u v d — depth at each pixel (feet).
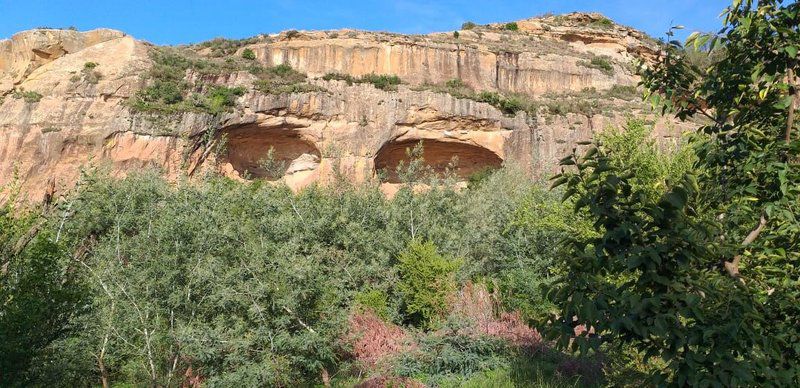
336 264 43.88
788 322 11.28
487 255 50.85
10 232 28.09
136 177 50.44
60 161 123.24
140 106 124.16
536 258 43.29
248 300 29.30
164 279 31.58
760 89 12.25
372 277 44.39
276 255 31.96
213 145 126.62
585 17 210.38
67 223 40.65
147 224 42.11
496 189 72.08
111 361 31.99
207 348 28.25
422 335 33.81
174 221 34.99
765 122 13.34
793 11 11.84
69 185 117.29
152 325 30.45
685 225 10.57
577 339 10.84
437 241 51.72
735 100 12.57
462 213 58.59
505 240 48.26
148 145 121.60
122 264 34.42
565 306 11.13
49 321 24.72
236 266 31.94
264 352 28.66
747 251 12.30
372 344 33.83
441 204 58.85
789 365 10.98
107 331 29.78
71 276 30.09
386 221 53.01
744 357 10.16
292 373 29.76
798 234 11.99
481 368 31.48
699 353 10.05
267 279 30.22
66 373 27.27
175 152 122.72
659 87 14.11
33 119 127.03
